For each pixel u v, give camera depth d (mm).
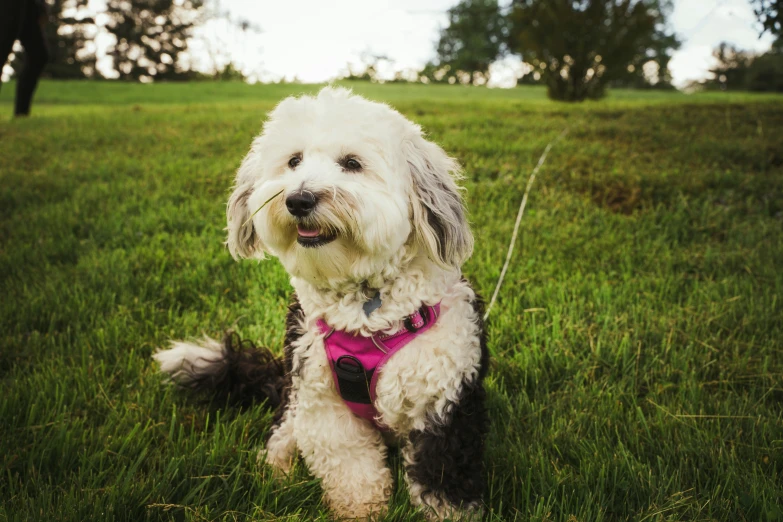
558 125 2803
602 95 5203
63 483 725
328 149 730
